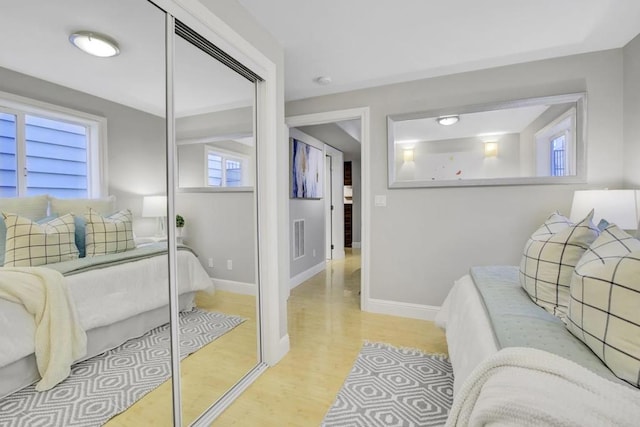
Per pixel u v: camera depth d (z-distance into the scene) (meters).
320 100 3.13
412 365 2.02
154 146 1.43
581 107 2.30
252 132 2.02
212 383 1.84
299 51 2.27
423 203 2.81
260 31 1.91
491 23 1.93
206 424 1.50
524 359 0.85
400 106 2.84
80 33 1.30
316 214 4.73
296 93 3.08
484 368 0.92
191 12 1.39
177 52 1.63
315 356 2.15
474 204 2.66
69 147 1.31
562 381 0.76
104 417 1.42
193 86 1.73
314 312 3.04
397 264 2.92
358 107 2.99
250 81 1.97
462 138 2.69
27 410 1.17
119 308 1.51
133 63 1.40
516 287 1.61
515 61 2.44
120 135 1.45
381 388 1.78
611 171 2.26
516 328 1.13
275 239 2.05
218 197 1.90
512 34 2.06
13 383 1.14
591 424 0.65
